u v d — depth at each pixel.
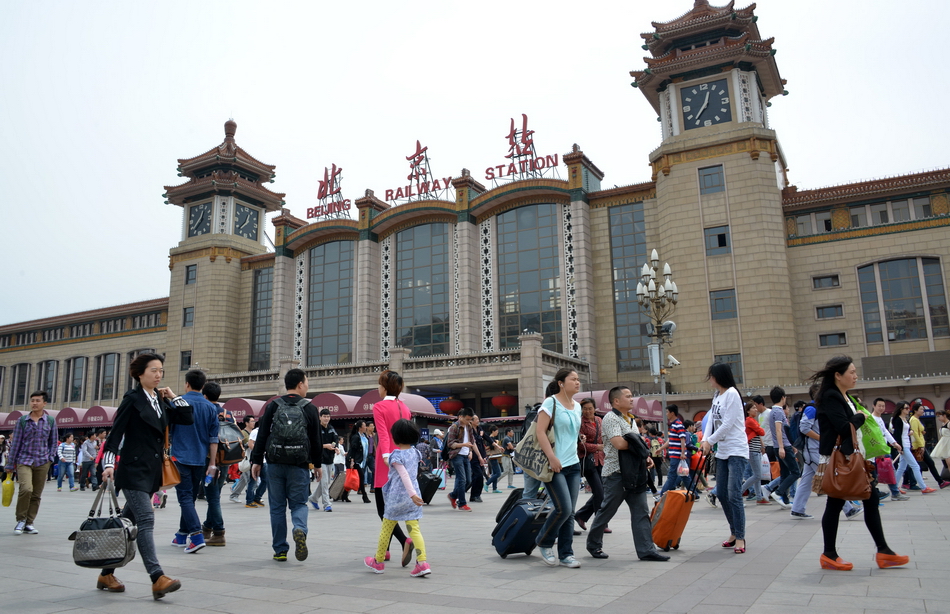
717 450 8.65
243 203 57.56
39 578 7.23
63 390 62.41
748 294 37.56
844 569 6.89
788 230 40.44
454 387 40.44
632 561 8.01
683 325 38.78
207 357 52.66
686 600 5.87
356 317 48.09
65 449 24.75
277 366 50.22
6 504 11.27
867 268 38.19
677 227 39.91
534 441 7.92
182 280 55.53
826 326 38.34
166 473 7.57
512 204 45.44
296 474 8.27
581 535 10.56
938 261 36.50
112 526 6.29
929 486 17.16
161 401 7.44
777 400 14.27
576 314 42.16
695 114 41.25
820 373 7.39
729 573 7.03
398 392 8.13
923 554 7.69
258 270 55.16
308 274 52.00
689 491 8.62
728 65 40.78
